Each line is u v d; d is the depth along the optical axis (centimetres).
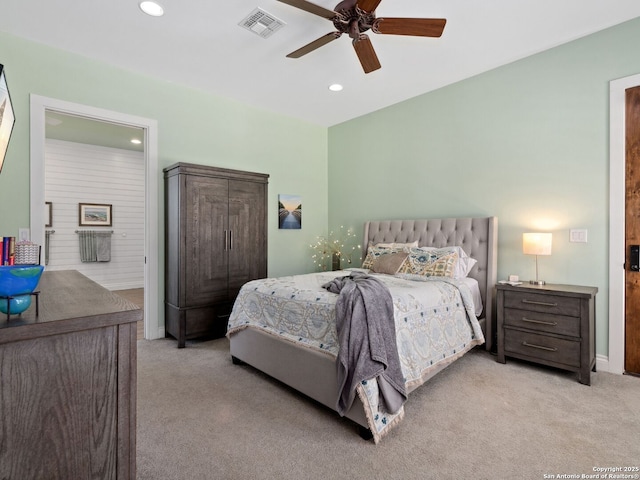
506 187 337
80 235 639
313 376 218
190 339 367
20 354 79
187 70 344
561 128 301
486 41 292
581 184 291
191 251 346
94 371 89
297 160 496
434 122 395
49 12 251
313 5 203
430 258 327
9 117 153
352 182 496
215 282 364
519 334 286
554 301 267
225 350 334
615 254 273
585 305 253
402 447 178
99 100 325
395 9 246
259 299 274
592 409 216
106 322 89
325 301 222
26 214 288
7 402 77
